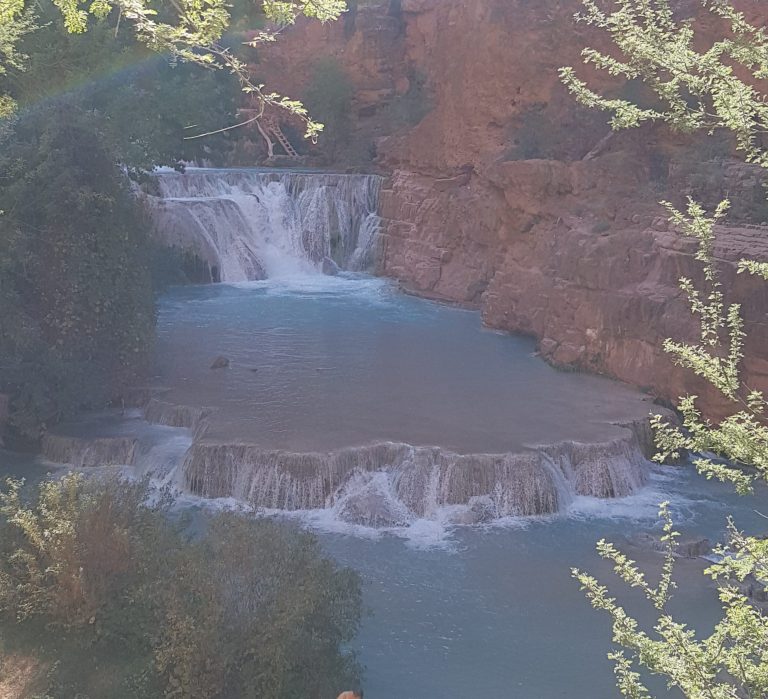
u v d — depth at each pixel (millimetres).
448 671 15250
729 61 27672
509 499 21031
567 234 31641
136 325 26203
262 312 36781
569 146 36594
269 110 56125
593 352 28422
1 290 24031
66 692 13461
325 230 46281
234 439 22094
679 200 30438
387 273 44062
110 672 13781
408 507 20938
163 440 23250
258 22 54750
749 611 7262
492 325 34250
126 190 27281
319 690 13500
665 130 33344
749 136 7301
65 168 24969
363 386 26688
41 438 23906
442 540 19875
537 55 38031
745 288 23703
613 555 8234
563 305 30047
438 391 26422
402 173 44438
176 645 13086
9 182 25328
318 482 21031
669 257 26750
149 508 15906
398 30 56844
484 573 18500
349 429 22969
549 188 34281
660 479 23188
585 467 22000
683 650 7336
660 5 7898
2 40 16266
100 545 14602
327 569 14344
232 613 13539
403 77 56844
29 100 26328
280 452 21172
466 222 39156
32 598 14633
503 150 38375
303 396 25594
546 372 28656
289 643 13211
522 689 14805
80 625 14336
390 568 18625
